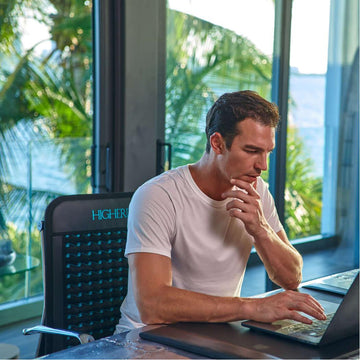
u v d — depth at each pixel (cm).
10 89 251
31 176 261
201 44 310
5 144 252
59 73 264
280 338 129
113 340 130
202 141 318
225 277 174
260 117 156
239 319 139
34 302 272
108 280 173
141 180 286
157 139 294
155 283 150
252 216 165
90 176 279
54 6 259
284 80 346
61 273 164
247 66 331
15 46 250
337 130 381
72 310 166
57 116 265
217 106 162
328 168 379
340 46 376
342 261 391
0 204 254
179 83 303
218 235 170
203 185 168
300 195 367
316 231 377
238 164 159
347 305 124
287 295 142
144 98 282
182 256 168
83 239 169
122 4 270
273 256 170
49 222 163
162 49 292
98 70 272
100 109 274
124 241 176
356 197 394
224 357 117
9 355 117
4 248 256
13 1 247
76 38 267
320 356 119
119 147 278
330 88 374
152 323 144
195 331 134
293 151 359
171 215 163
